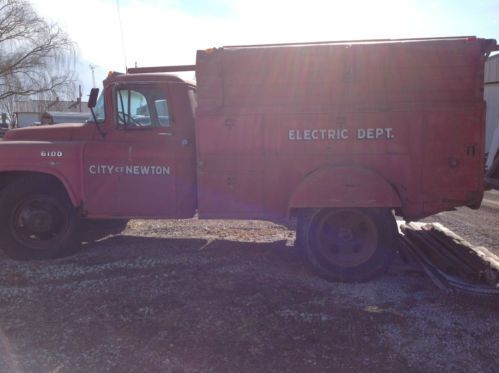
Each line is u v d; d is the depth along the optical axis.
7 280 5.07
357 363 3.42
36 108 37.53
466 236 7.22
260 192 5.18
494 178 7.17
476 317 4.14
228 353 3.55
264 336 3.80
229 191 5.21
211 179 5.21
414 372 3.31
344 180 4.94
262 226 7.69
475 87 4.90
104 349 3.62
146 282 4.96
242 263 5.62
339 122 4.99
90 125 5.81
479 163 4.91
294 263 5.68
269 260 5.77
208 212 5.26
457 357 3.50
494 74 11.42
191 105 5.75
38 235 5.85
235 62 5.09
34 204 5.84
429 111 4.88
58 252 5.85
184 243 6.59
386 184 4.91
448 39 4.93
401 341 3.72
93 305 4.40
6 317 4.17
